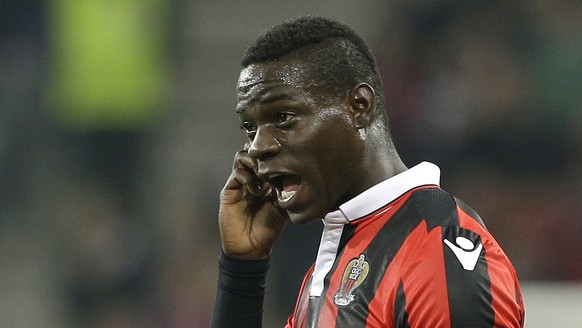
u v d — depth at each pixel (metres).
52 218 35.62
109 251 31.62
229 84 40.81
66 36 35.72
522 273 28.56
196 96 40.38
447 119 31.73
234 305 10.83
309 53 9.02
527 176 30.81
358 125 9.12
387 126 9.54
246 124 9.27
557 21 33.47
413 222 8.98
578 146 31.22
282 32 9.10
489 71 32.28
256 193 10.80
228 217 10.91
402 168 9.52
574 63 32.31
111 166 35.03
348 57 9.13
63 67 35.69
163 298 30.56
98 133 35.12
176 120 38.31
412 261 8.68
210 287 29.86
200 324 29.52
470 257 8.56
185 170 37.78
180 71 39.06
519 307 8.74
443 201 9.14
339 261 9.20
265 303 27.38
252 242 10.85
